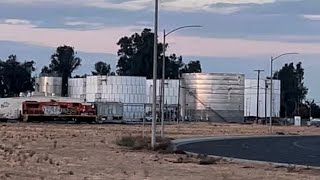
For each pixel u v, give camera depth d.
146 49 185.75
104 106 123.94
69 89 148.75
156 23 42.19
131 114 140.25
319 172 26.50
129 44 192.88
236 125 124.25
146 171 24.83
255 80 160.00
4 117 109.94
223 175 24.00
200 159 32.44
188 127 102.69
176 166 28.00
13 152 33.94
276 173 25.59
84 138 53.91
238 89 145.62
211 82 144.25
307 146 54.81
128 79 141.50
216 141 61.28
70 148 39.75
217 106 144.50
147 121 133.50
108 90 140.38
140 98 142.12
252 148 49.47
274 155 40.38
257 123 141.75
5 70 184.25
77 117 113.31
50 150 37.16
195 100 144.75
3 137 50.84
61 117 112.00
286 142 63.28
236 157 37.19
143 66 185.75
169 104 145.25
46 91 151.12
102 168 26.09
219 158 33.88
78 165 27.36
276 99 162.50
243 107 146.38
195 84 145.00
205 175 24.03
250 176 24.03
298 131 107.00
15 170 23.98
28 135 56.34
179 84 144.75
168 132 79.38
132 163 29.11
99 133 66.50
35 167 25.61
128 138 48.22
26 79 185.25
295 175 24.84
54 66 197.88
